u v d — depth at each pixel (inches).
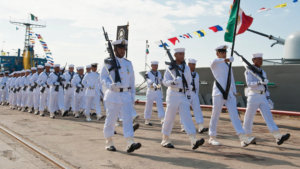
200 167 165.6
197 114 318.0
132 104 207.5
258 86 236.2
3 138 240.2
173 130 320.5
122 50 206.2
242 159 187.9
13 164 162.4
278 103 574.9
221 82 228.5
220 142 249.4
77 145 218.7
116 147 216.4
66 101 505.4
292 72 544.4
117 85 194.9
